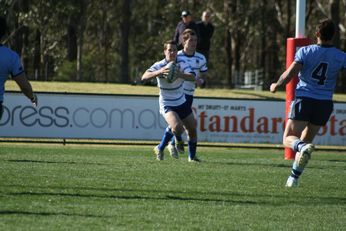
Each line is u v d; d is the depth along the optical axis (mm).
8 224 24891
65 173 39500
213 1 185000
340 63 35562
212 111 66312
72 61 165000
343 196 34844
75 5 171750
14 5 157250
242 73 193250
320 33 35594
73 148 63688
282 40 194750
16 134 64438
